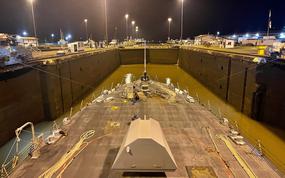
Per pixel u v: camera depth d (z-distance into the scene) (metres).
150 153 6.68
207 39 74.50
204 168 8.06
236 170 7.96
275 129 21.06
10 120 19.81
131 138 6.93
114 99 16.12
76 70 33.75
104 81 47.41
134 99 15.84
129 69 63.38
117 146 9.63
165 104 15.02
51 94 25.16
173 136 10.54
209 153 9.05
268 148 17.70
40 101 24.86
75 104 31.42
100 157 8.80
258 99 23.72
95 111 13.82
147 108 14.30
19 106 21.19
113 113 13.47
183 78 49.66
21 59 23.64
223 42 55.28
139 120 8.17
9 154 16.75
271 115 21.97
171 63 71.25
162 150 6.66
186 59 58.41
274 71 21.27
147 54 72.62
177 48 70.31
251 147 9.51
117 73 57.56
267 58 23.78
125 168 6.80
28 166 8.28
